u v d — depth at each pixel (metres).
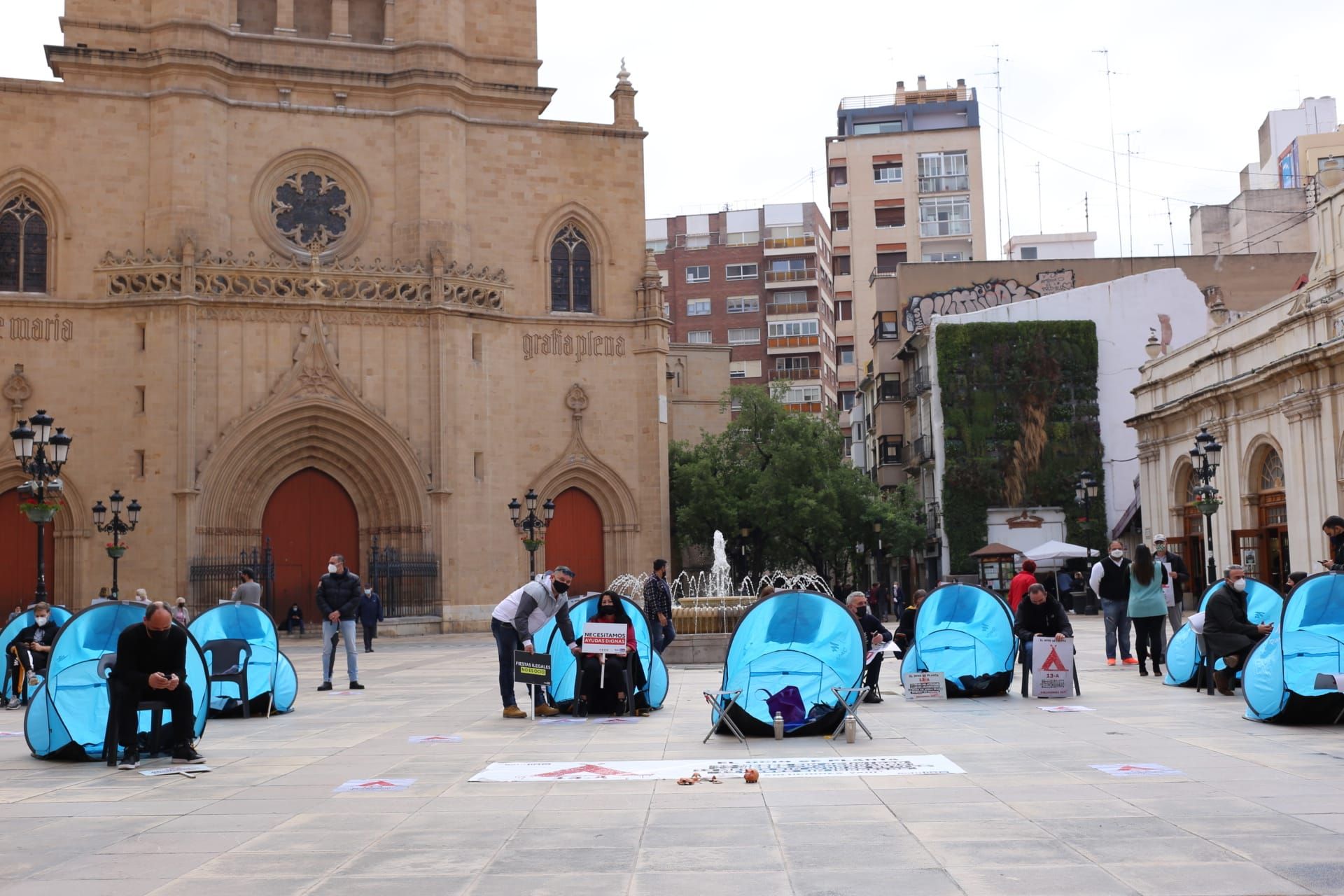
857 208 101.25
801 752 13.21
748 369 112.88
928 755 12.69
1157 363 51.03
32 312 48.81
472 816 9.95
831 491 59.06
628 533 54.47
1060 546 48.53
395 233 53.00
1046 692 18.47
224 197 51.31
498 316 53.25
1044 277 69.62
